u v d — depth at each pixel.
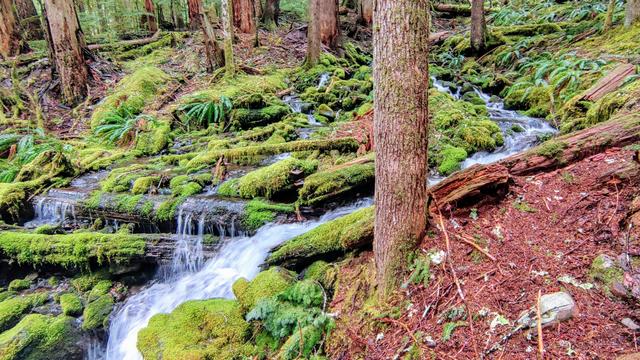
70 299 4.42
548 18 13.24
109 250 4.64
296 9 17.22
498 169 3.24
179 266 4.65
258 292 3.44
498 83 9.30
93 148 7.57
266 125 8.15
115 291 4.59
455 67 11.95
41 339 3.87
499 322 2.24
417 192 2.75
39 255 4.75
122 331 4.07
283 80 10.73
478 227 3.00
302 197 4.72
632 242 2.40
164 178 5.79
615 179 2.96
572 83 7.25
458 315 2.40
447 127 6.41
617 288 2.17
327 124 7.93
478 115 7.32
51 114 8.94
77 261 4.70
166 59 11.81
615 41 8.55
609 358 1.85
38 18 11.94
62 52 9.05
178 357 3.04
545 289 2.34
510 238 2.81
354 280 3.27
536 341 2.05
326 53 12.23
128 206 5.15
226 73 10.35
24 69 9.95
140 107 9.08
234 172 5.97
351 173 4.77
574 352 1.93
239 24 14.16
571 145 3.54
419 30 2.42
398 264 2.83
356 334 2.72
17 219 5.52
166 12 16.58
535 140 5.93
